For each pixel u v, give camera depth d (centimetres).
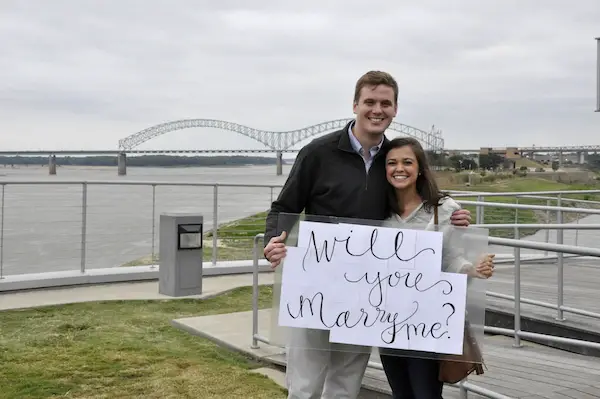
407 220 278
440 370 270
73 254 1130
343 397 287
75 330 596
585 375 428
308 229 273
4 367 476
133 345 545
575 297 661
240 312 666
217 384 449
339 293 272
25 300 720
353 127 279
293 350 282
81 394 422
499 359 471
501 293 634
